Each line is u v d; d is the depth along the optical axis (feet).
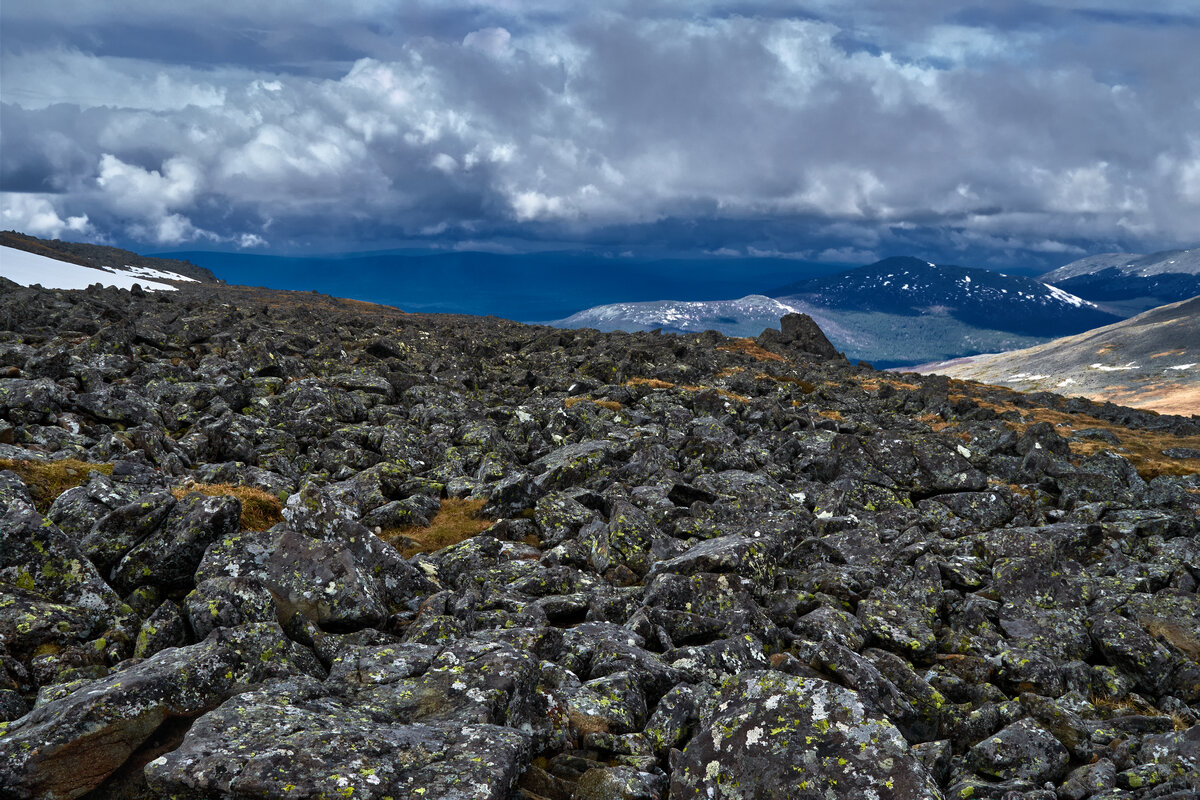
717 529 94.27
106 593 49.73
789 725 37.60
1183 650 71.67
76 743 32.89
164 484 74.64
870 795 34.01
